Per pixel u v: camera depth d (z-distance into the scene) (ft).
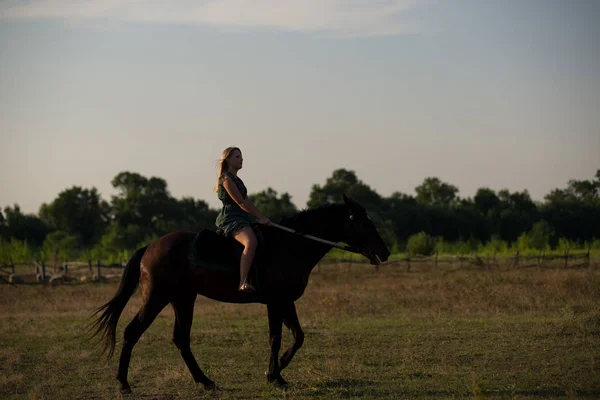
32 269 117.91
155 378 28.48
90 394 25.80
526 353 31.40
